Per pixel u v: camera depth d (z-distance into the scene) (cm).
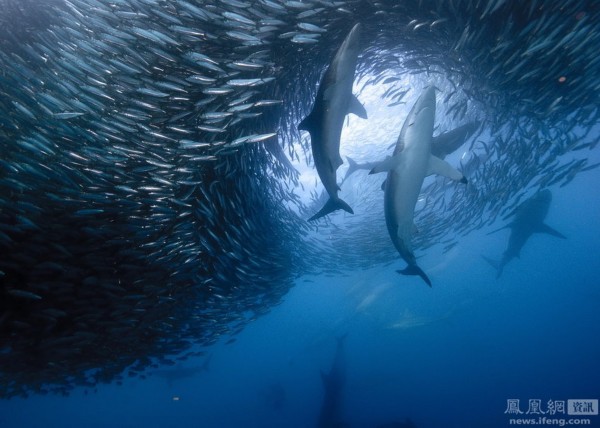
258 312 1070
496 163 868
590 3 473
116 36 476
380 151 1311
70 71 511
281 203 915
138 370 889
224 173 670
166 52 494
